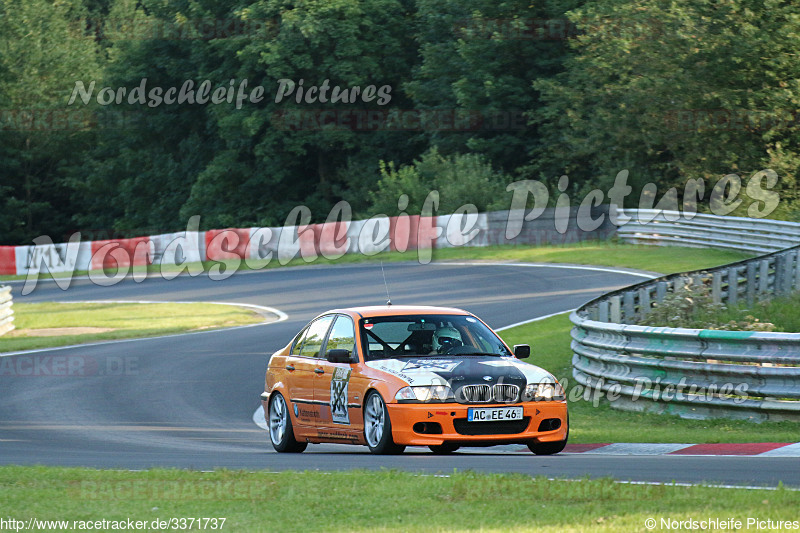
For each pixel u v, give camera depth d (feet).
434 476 61.11
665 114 306.55
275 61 389.60
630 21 321.32
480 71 371.97
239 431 107.65
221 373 149.38
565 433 77.15
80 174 524.52
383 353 80.84
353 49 397.39
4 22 524.52
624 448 80.23
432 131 395.75
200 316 212.84
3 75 521.24
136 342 184.65
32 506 55.57
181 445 94.68
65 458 81.25
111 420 116.67
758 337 92.73
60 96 521.65
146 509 54.24
